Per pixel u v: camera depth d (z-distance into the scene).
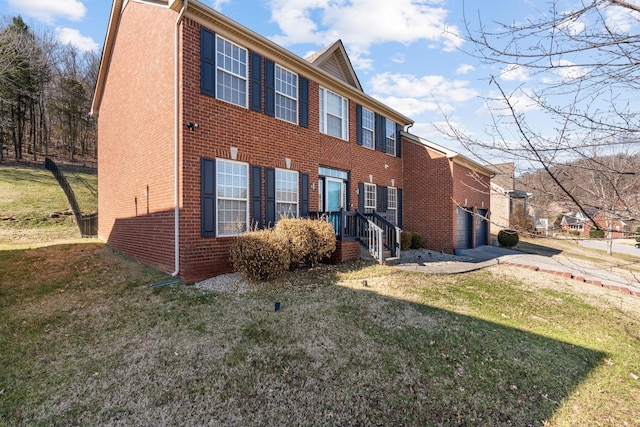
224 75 8.18
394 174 15.02
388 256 10.41
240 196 8.40
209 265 7.57
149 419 3.24
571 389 3.99
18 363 4.14
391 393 3.71
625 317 6.52
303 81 10.43
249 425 3.20
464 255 13.11
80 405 3.42
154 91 8.35
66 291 6.62
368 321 5.46
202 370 4.03
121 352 4.41
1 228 13.96
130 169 9.86
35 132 28.78
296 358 4.31
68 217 16.33
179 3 7.21
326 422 3.26
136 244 9.28
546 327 5.78
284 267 7.41
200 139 7.56
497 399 3.70
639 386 4.12
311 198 10.53
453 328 5.40
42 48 26.03
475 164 15.68
